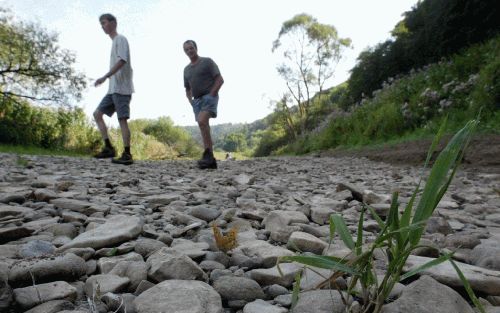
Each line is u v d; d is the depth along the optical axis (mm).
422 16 17641
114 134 22625
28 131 17125
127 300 1068
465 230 2088
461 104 9656
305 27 32906
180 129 51469
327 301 1042
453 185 4160
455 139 729
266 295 1177
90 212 2252
